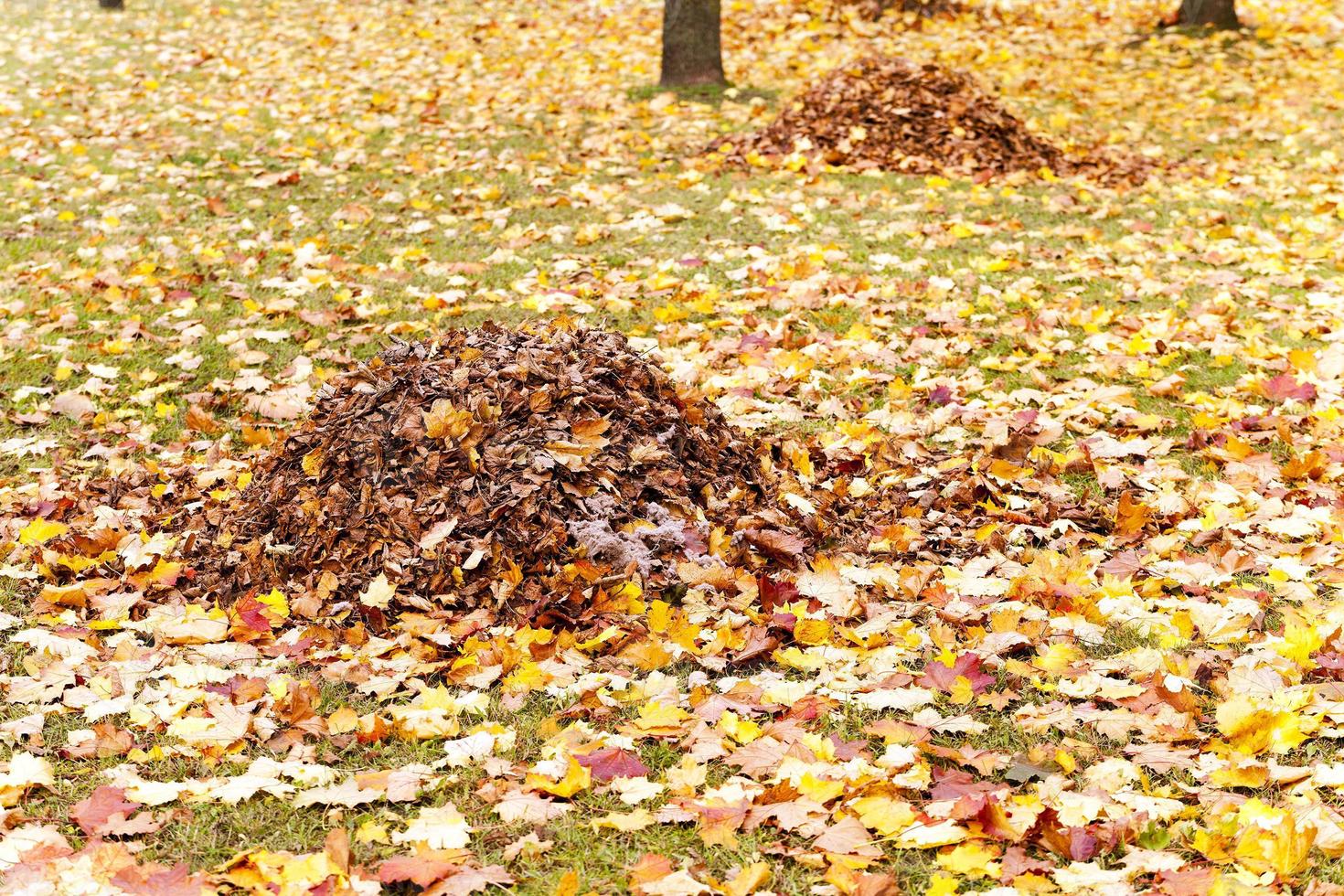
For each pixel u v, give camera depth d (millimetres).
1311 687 3547
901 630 3994
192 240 8195
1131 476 5141
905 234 8148
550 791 3207
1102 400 5820
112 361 6547
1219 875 2799
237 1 16984
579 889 2902
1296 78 12836
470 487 4449
